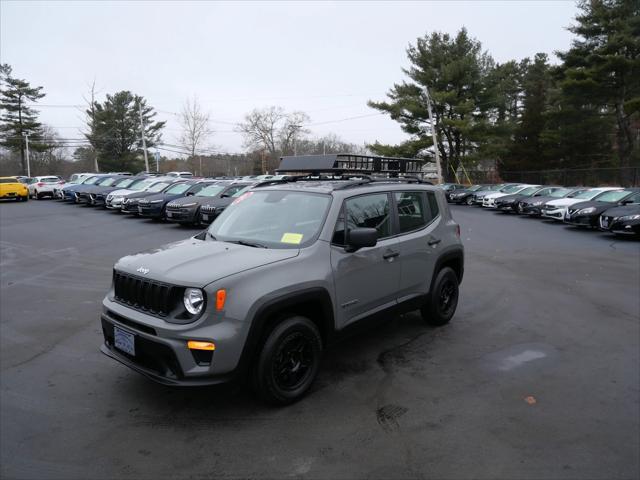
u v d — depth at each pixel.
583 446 3.19
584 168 42.59
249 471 2.89
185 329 3.17
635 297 7.29
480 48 40.41
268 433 3.31
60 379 4.19
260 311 3.34
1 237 13.77
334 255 3.96
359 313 4.30
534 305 6.80
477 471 2.90
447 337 5.36
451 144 42.59
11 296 7.19
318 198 4.29
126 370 4.39
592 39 33.81
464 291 7.65
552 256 11.30
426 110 39.19
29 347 5.00
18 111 58.16
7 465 2.92
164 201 17.61
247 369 3.36
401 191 5.05
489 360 4.70
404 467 2.94
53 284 8.00
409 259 4.89
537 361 4.69
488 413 3.63
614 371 4.46
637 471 2.91
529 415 3.61
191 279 3.28
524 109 51.66
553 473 2.89
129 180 25.39
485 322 5.96
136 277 3.56
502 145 39.91
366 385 4.09
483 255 11.47
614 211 14.84
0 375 4.28
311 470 2.90
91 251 11.42
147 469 2.90
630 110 28.95
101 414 3.57
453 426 3.44
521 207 22.95
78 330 5.57
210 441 3.21
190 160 68.06
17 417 3.52
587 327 5.80
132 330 3.44
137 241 13.06
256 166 74.19
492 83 39.62
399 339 5.27
